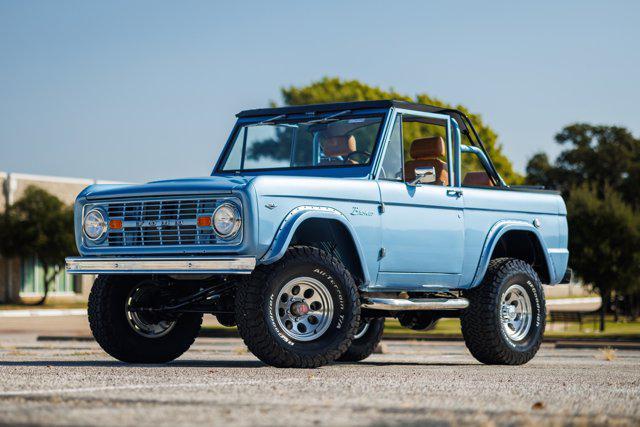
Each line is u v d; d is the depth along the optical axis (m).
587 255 44.81
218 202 8.16
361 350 11.00
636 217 45.12
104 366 8.24
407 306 9.16
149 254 8.47
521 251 10.99
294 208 8.25
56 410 4.66
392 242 9.04
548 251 10.77
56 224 56.88
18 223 56.28
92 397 5.27
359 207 8.77
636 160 72.19
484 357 10.15
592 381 7.15
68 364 8.76
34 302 58.59
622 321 50.03
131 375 6.92
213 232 8.19
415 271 9.31
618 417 4.76
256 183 8.06
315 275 8.30
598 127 73.00
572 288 81.69
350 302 8.44
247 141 10.11
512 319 10.33
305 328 8.30
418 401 5.31
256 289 8.03
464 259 9.79
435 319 10.19
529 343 10.35
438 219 9.52
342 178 8.91
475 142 10.45
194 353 13.73
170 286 9.14
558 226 10.95
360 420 4.41
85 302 59.66
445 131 9.96
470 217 9.89
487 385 6.49
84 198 8.89
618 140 72.38
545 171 73.31
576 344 23.53
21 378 6.55
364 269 8.78
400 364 10.29
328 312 8.37
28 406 4.86
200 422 4.25
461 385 6.44
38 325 37.62
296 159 9.76
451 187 9.77
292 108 9.95
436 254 9.48
